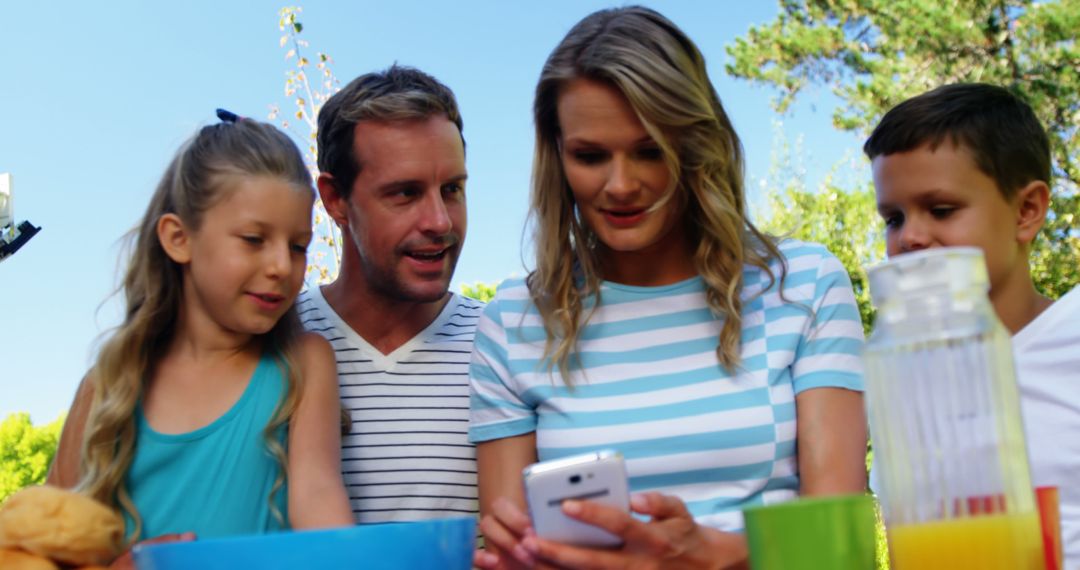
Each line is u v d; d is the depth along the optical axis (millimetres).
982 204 1470
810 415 1406
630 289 1536
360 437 1825
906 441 659
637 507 971
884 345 668
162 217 1533
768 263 1522
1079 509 1403
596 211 1413
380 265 1816
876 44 9812
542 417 1513
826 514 672
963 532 637
